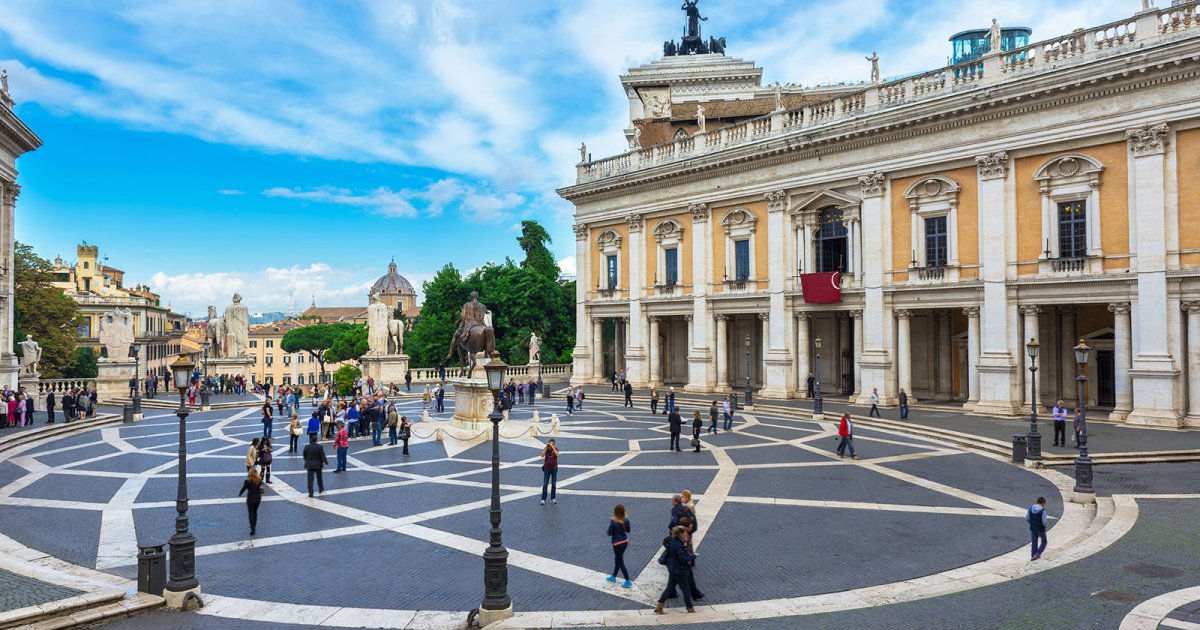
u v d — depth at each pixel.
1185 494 18.66
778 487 20.34
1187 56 28.05
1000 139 33.97
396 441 29.61
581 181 56.19
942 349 41.06
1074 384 35.78
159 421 37.84
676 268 50.28
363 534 16.23
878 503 18.39
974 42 56.50
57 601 11.74
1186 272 28.86
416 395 50.75
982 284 34.66
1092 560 13.60
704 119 50.06
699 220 47.94
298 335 126.44
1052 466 22.67
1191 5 28.41
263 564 14.29
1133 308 30.44
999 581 12.69
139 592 12.50
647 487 20.58
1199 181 28.84
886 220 38.59
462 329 32.97
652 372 51.78
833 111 40.88
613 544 13.07
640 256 52.00
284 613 11.92
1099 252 31.27
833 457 24.95
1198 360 28.89
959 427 30.19
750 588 12.73
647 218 51.91
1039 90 32.00
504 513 17.94
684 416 38.00
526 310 67.56
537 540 15.70
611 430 32.44
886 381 38.22
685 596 11.72
